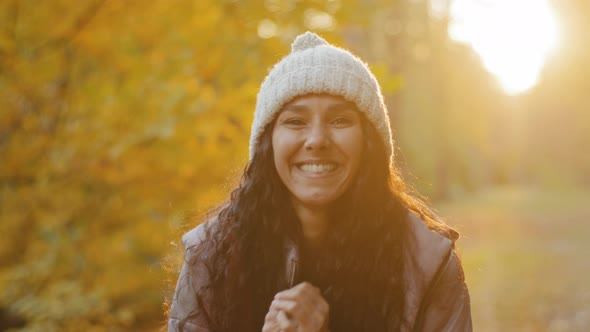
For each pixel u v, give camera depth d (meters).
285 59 1.90
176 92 4.04
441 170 33.41
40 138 4.50
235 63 4.29
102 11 4.47
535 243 16.44
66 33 4.48
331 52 1.86
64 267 4.73
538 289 9.68
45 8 4.44
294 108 1.84
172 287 2.31
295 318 1.75
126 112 4.16
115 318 5.24
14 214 4.54
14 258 4.71
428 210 2.22
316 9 4.41
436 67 29.00
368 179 1.90
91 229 4.54
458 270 1.92
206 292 1.97
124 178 4.29
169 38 4.46
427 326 1.90
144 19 4.48
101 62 4.59
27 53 4.50
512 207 31.61
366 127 1.90
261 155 1.95
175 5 4.43
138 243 4.61
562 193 52.34
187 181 4.29
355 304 1.93
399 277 1.90
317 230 2.00
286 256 1.97
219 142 4.17
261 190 1.97
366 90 1.86
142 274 4.85
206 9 4.43
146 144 4.07
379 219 1.91
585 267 12.08
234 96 4.10
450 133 37.47
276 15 4.41
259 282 1.98
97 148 4.19
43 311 4.80
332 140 1.84
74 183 4.42
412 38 15.34
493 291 9.61
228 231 1.99
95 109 4.32
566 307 8.32
